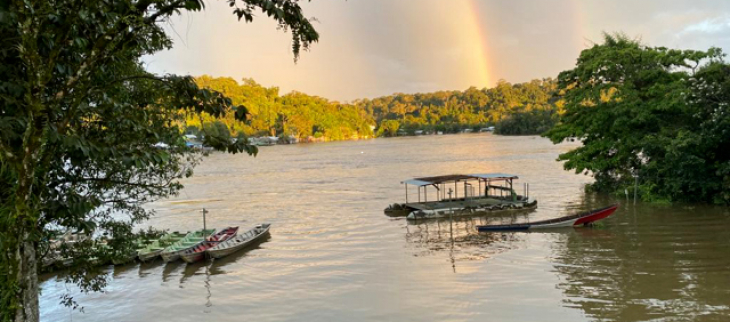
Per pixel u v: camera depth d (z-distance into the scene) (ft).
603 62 103.60
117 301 53.01
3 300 17.67
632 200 102.83
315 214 103.71
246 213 108.37
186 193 145.07
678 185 93.30
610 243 69.15
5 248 17.30
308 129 527.81
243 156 330.95
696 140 87.30
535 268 58.95
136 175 36.19
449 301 49.34
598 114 106.42
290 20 21.95
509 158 225.35
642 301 47.42
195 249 68.69
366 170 201.87
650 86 103.40
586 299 48.55
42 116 17.78
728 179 87.66
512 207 99.04
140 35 23.25
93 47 20.12
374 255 67.62
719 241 67.26
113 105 25.80
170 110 31.60
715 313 44.04
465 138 477.36
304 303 50.65
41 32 19.03
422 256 66.23
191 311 49.90
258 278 59.31
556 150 262.88
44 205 23.29
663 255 62.03
